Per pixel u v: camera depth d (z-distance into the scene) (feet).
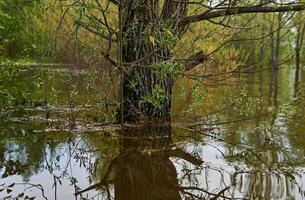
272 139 18.28
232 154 15.72
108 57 17.80
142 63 19.29
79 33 25.32
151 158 14.92
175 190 11.82
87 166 13.84
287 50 109.91
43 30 49.88
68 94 22.88
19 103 25.11
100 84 22.24
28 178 12.46
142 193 11.51
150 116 19.80
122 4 17.08
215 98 33.19
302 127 21.08
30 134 18.38
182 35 20.59
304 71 99.04
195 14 21.85
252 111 26.84
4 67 27.35
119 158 14.79
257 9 19.39
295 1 19.69
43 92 32.32
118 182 12.34
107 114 20.61
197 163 14.46
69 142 16.99
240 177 12.97
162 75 17.88
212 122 21.65
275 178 12.94
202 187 12.09
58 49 31.19
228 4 18.81
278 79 64.54
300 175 13.23
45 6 20.47
